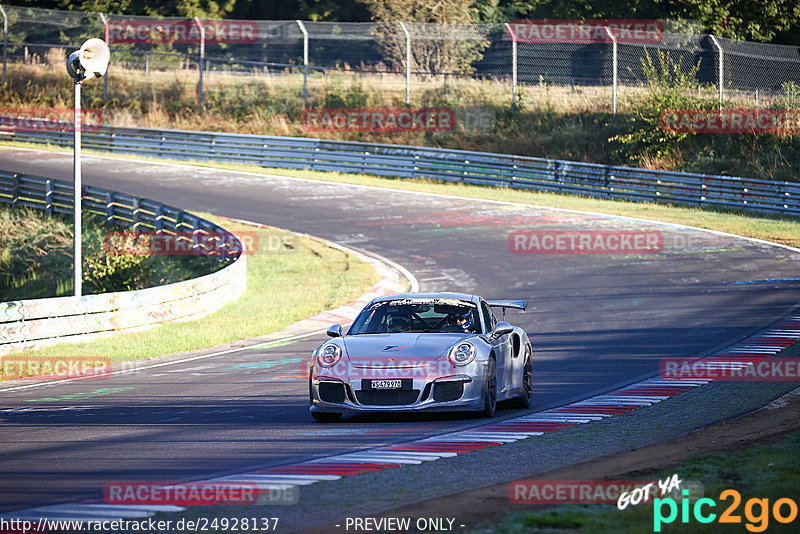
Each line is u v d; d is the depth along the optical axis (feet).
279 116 618.03
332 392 121.49
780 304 240.53
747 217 404.77
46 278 368.48
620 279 287.07
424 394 118.83
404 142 573.74
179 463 99.25
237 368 187.52
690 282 278.05
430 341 125.08
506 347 132.57
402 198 454.40
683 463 91.09
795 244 337.93
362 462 96.99
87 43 231.71
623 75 646.74
